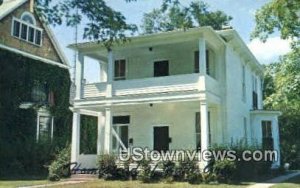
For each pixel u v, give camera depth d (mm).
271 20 16391
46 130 28578
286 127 39250
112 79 21531
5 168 24203
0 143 24469
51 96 29281
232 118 22719
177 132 22328
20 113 26609
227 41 22609
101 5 11828
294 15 14711
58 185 17031
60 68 30281
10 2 28859
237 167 18484
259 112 26922
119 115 24062
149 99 20297
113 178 19578
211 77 20922
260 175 21688
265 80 40719
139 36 20469
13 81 26344
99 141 24078
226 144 19969
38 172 25562
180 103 21047
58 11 11750
